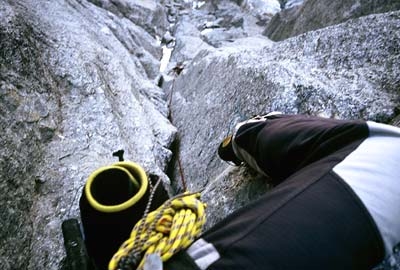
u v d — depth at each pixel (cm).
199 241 54
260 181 120
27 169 133
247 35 641
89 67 209
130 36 468
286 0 755
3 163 120
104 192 81
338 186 57
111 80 235
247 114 173
